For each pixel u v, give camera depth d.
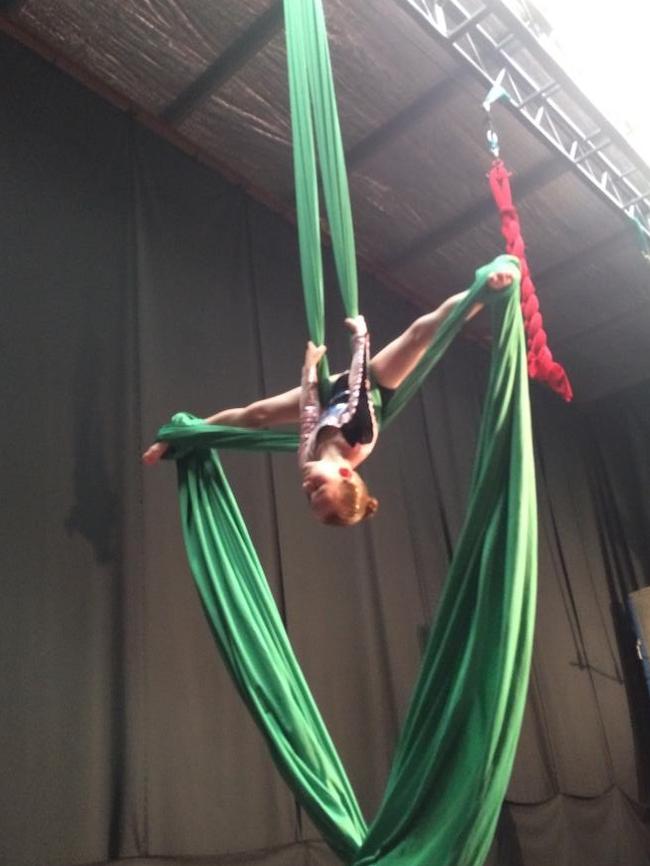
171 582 4.13
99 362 4.23
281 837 4.12
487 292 2.39
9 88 4.42
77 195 4.52
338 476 2.40
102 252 4.51
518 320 2.43
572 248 7.00
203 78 5.11
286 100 5.35
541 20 5.29
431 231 6.64
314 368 2.68
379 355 2.69
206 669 4.12
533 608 2.20
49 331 4.07
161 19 4.73
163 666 3.94
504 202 3.67
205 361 4.80
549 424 8.47
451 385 7.18
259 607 2.81
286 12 3.08
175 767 3.80
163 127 5.35
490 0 4.75
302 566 4.89
